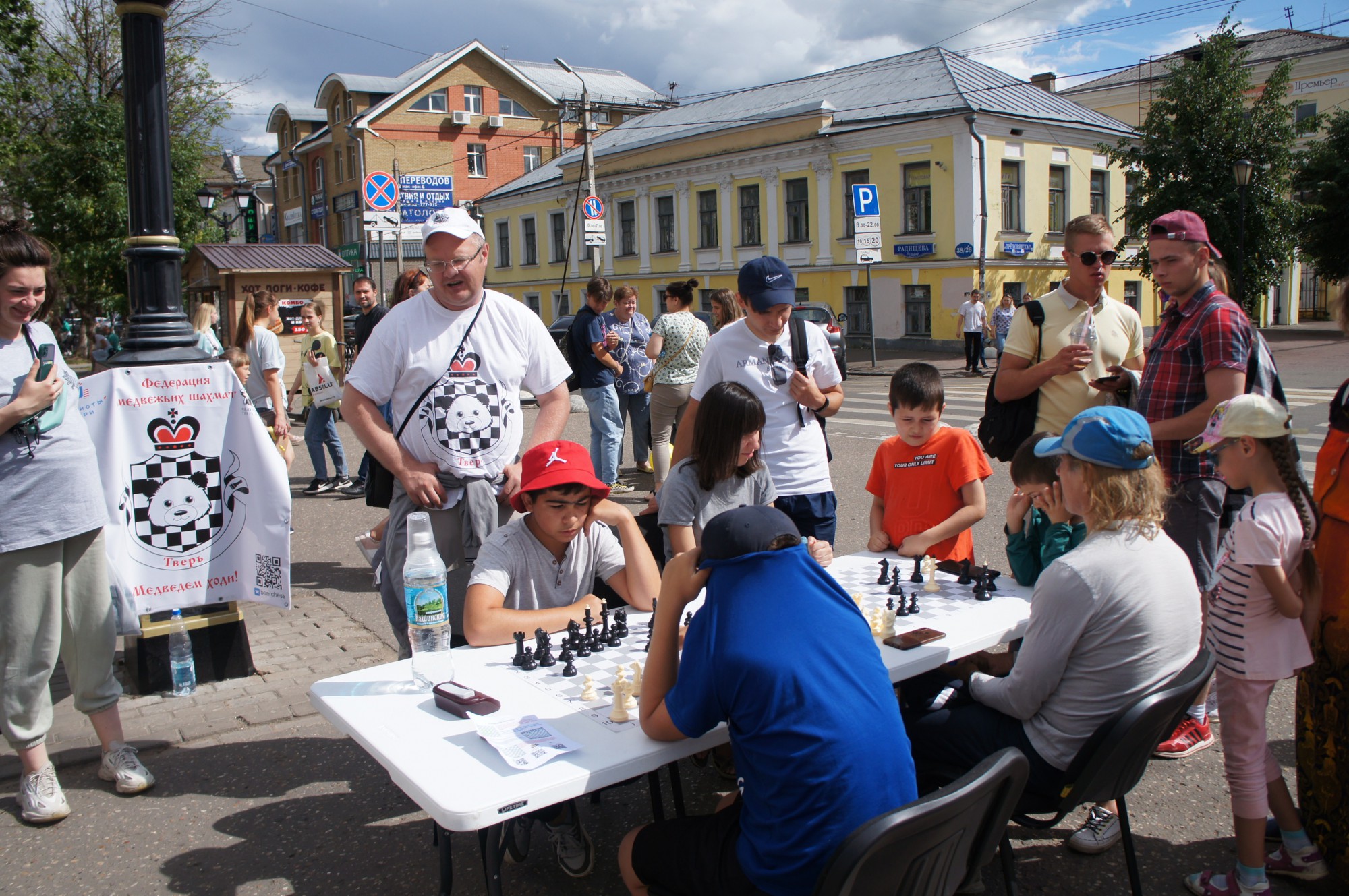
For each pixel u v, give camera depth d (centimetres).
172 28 2441
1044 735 263
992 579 347
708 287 3044
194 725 412
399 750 232
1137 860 311
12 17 1252
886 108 2586
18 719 333
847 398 1614
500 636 305
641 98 5272
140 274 438
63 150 2194
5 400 324
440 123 4459
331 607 586
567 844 302
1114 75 3778
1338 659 277
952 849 204
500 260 4056
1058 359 387
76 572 350
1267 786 283
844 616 215
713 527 218
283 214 5356
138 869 312
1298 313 3441
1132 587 253
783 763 200
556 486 305
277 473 449
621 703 247
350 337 2030
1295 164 2378
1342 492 276
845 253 2656
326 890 300
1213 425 281
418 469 357
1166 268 355
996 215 2439
